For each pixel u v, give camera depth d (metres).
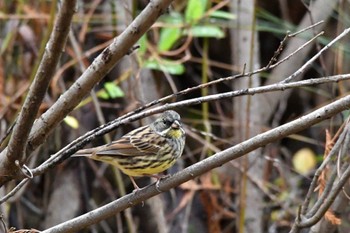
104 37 11.69
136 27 4.70
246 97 11.10
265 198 12.37
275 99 12.13
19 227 11.59
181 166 11.96
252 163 10.56
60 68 11.51
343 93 10.87
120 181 10.53
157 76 11.88
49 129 5.29
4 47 11.18
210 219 11.66
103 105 11.24
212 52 12.69
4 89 11.34
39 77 4.80
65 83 11.70
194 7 10.43
